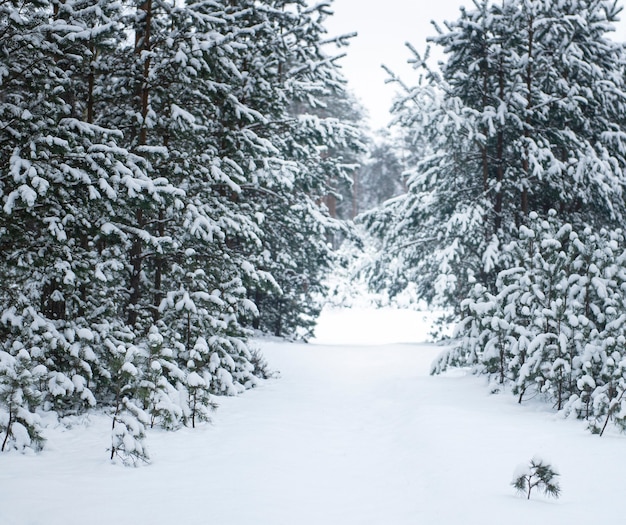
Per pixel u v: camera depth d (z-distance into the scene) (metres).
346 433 9.30
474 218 16.38
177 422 8.82
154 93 12.15
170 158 12.09
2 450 6.89
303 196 20.28
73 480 5.94
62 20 9.53
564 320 10.35
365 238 48.84
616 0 17.45
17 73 9.25
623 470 6.25
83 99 11.53
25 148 8.51
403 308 42.34
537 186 17.20
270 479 6.46
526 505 5.18
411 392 12.59
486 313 12.02
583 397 9.23
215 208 12.45
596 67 16.34
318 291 26.52
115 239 10.13
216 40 10.91
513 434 8.18
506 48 16.42
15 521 4.72
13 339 8.78
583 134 17.75
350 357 19.36
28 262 9.12
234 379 13.08
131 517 4.98
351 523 5.11
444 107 15.55
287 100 17.23
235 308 12.83
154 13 11.62
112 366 7.91
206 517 5.07
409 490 6.17
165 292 12.41
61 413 8.70
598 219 17.67
